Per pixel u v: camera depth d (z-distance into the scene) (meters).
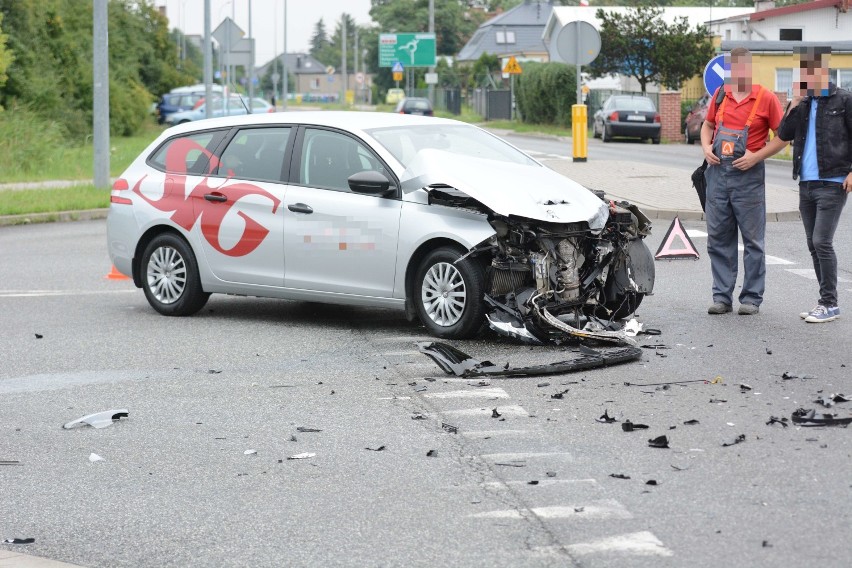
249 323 10.70
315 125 10.41
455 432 6.82
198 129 11.16
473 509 5.46
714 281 10.48
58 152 31.42
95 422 7.25
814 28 45.12
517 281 9.14
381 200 9.77
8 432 7.11
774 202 18.94
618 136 43.34
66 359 9.21
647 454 6.24
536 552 4.88
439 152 9.76
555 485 5.77
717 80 19.56
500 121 66.81
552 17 69.12
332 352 9.28
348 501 5.64
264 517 5.46
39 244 17.03
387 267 9.72
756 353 8.71
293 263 10.27
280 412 7.41
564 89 55.22
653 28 50.44
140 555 5.04
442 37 138.75
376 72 141.00
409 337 9.81
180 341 9.88
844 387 7.61
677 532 5.06
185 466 6.32
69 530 5.38
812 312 9.95
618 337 9.01
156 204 11.09
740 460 6.07
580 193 9.58
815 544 4.86
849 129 9.65
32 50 40.09
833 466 5.91
